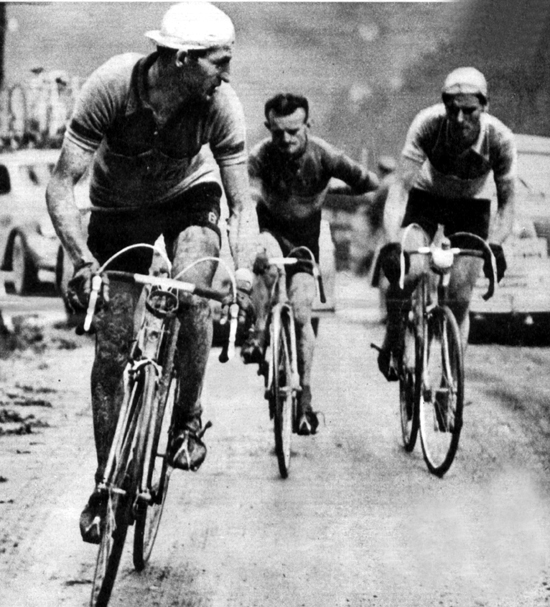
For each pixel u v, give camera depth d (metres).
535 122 20.22
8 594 8.26
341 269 20.75
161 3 20.33
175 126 8.50
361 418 13.84
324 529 9.78
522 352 18.30
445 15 20.30
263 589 8.42
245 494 10.75
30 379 15.75
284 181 12.77
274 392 11.23
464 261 12.95
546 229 18.69
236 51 20.11
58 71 20.16
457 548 9.35
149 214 9.04
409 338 12.27
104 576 7.15
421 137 12.88
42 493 10.70
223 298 7.65
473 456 12.09
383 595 8.34
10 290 19.61
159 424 7.85
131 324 8.65
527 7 19.89
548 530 9.81
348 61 20.22
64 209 8.33
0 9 20.17
